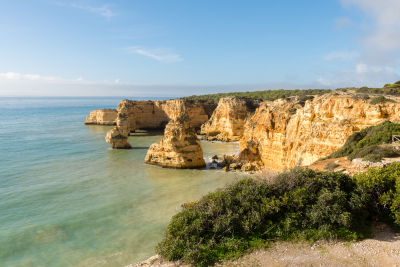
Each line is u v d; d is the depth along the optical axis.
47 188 31.84
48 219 23.36
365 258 10.91
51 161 46.28
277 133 40.84
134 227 21.75
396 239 12.03
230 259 11.68
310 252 11.75
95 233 20.77
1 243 19.31
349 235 12.46
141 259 17.14
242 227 13.30
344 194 13.62
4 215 24.16
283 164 38.03
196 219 13.68
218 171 41.59
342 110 29.38
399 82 47.84
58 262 17.00
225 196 15.03
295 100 44.91
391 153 19.03
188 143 43.66
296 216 13.33
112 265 16.55
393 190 13.76
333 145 28.98
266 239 12.98
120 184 33.88
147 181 35.47
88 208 25.83
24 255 17.83
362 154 20.23
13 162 44.59
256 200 14.65
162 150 44.50
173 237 13.49
